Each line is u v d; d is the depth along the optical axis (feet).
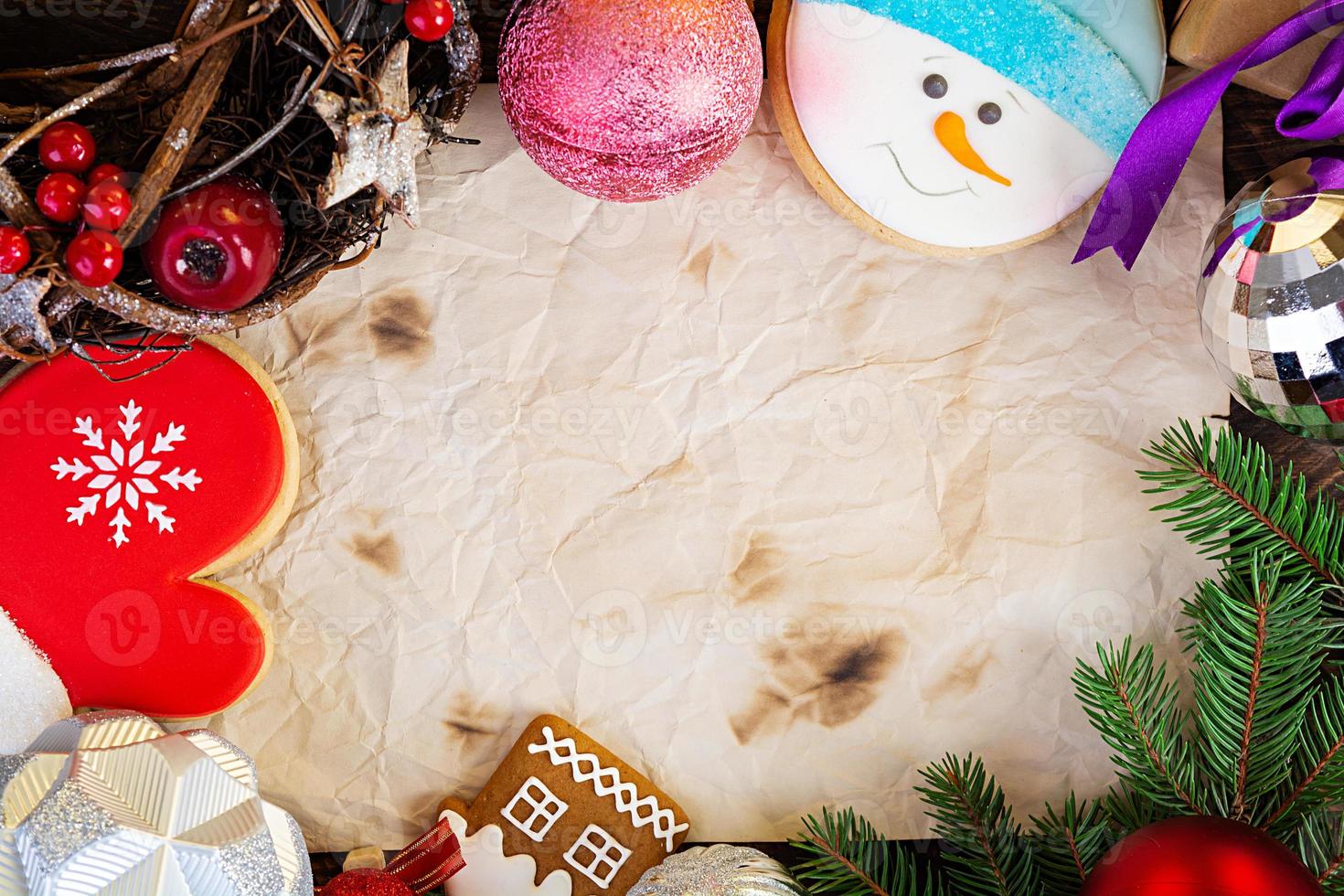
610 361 1.40
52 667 1.33
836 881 1.30
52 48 1.25
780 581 1.40
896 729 1.41
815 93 1.29
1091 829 1.29
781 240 1.40
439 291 1.39
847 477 1.40
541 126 1.13
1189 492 1.34
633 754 1.40
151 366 1.32
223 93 1.09
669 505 1.40
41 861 1.13
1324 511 1.30
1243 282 1.19
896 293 1.40
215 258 1.02
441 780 1.40
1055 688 1.41
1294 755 1.34
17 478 1.31
